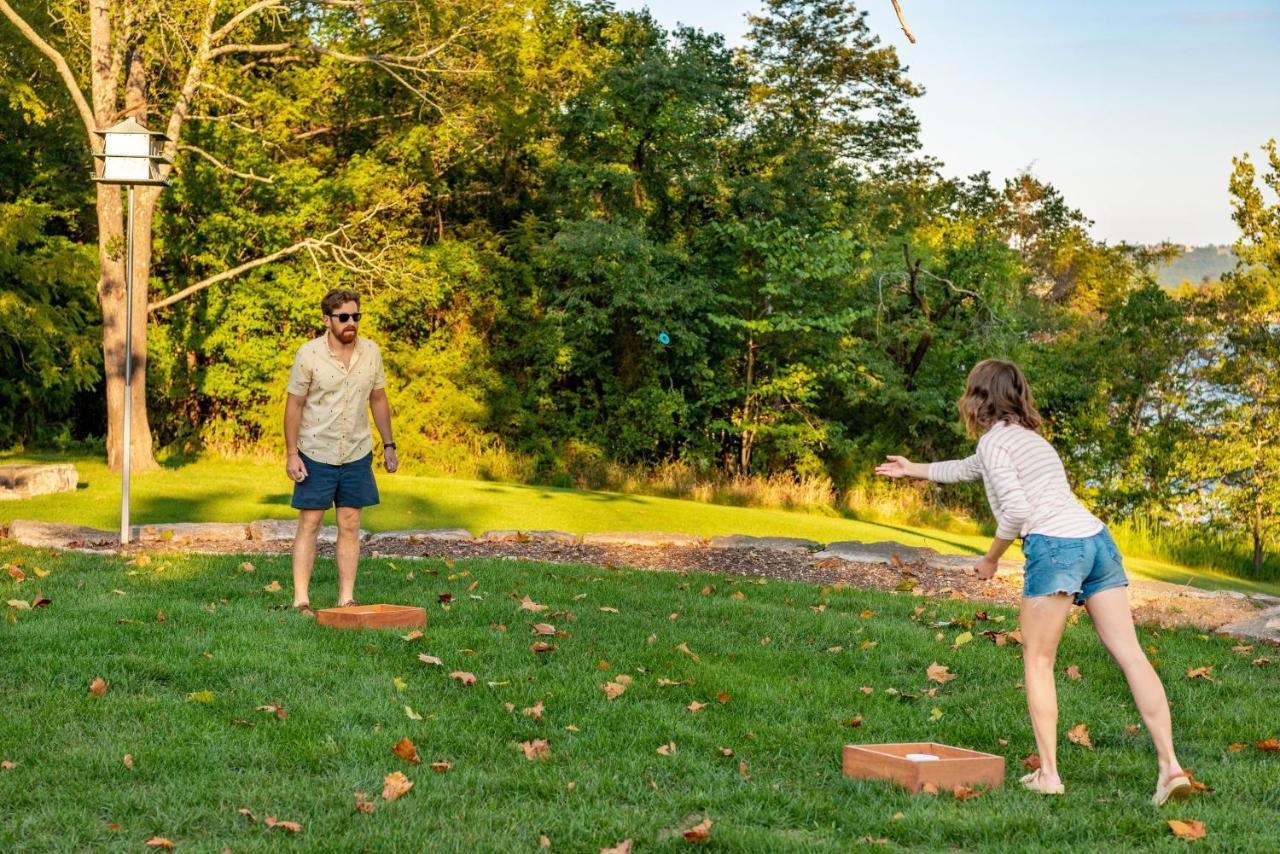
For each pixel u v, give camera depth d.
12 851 3.56
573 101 23.02
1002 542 4.64
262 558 9.34
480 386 21.58
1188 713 5.88
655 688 5.76
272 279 19.98
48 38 17.42
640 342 22.34
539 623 7.02
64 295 19.88
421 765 4.49
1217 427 19.48
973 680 6.37
